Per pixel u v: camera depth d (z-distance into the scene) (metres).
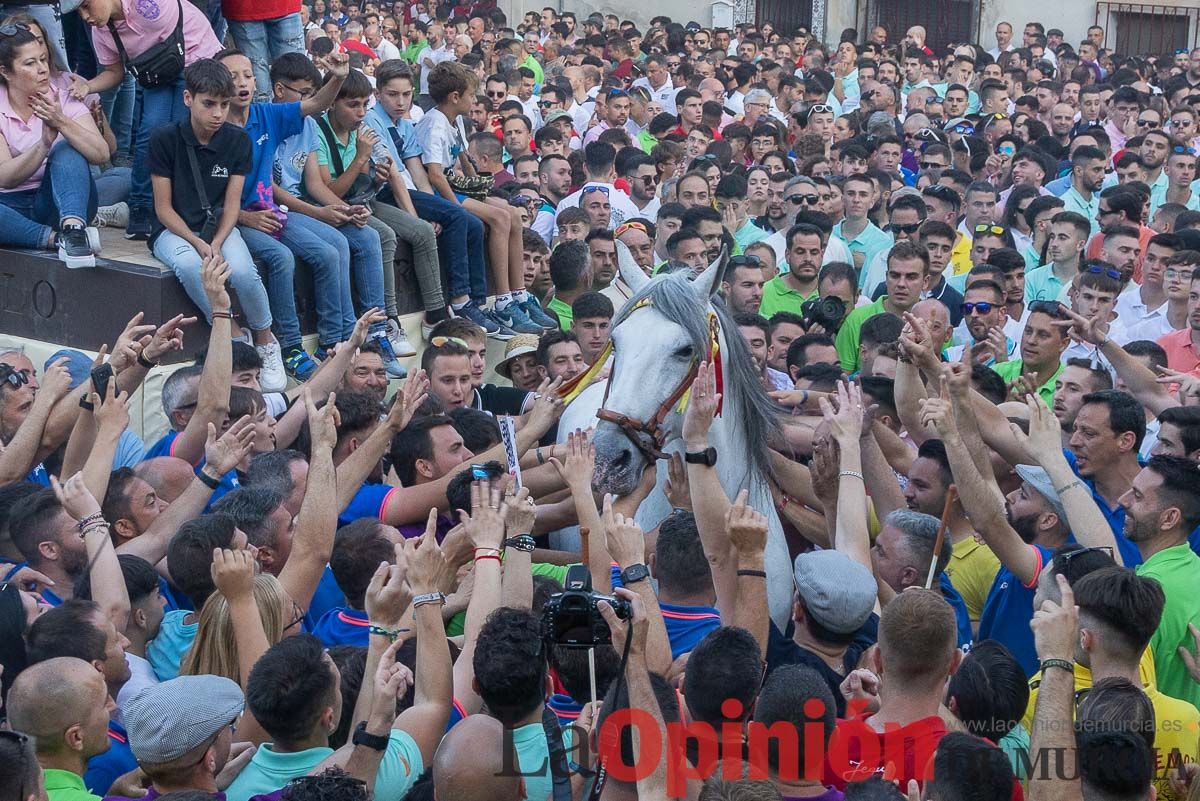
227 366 6.81
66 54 10.09
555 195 13.34
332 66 9.01
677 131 16.67
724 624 5.20
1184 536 5.88
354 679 4.75
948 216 12.80
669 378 5.60
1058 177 16.20
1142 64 25.25
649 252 10.68
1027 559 5.81
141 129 9.04
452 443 6.70
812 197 12.30
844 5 30.31
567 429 6.79
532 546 5.04
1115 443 6.54
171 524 5.90
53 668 4.20
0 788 3.61
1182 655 5.39
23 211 8.89
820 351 8.59
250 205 8.89
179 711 4.09
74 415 6.47
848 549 5.51
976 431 6.37
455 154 10.60
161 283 8.46
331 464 5.55
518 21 29.14
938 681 4.34
